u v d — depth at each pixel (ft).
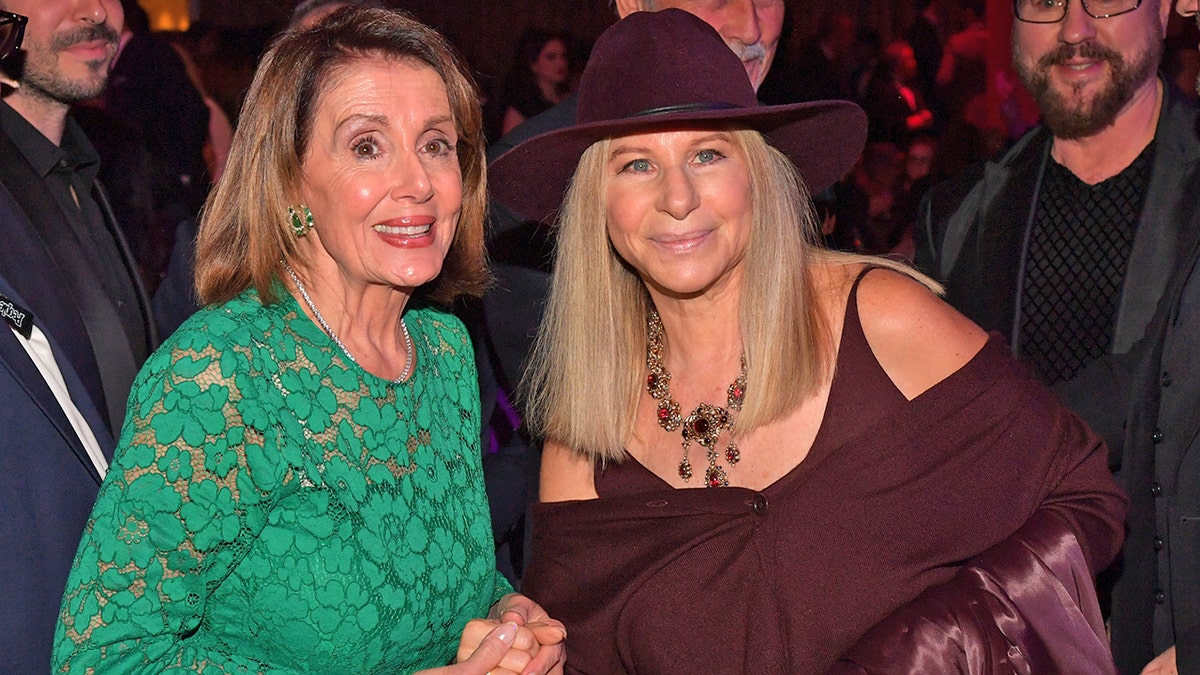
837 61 19.71
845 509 6.97
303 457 6.01
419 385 6.85
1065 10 9.39
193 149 16.06
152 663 5.73
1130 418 9.21
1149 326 9.19
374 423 6.38
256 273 6.25
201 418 5.74
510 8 26.18
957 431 7.03
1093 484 7.20
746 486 7.20
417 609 6.32
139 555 5.64
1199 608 8.64
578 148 7.36
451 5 25.93
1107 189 9.62
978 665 6.59
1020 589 6.76
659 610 7.15
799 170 7.82
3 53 8.09
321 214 6.29
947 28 22.86
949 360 7.14
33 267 9.11
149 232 15.39
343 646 6.07
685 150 6.91
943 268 10.37
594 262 7.43
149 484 5.65
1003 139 19.48
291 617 5.98
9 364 6.69
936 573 6.96
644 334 7.62
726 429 7.32
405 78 6.29
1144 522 9.18
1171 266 9.18
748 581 7.04
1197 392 8.67
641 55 6.98
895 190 17.52
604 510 7.45
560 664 7.14
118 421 9.74
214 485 5.75
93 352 9.54
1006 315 9.90
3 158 9.71
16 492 6.57
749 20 10.57
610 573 7.39
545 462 7.93
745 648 7.00
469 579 6.69
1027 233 9.89
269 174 6.27
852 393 7.05
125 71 15.75
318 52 6.25
